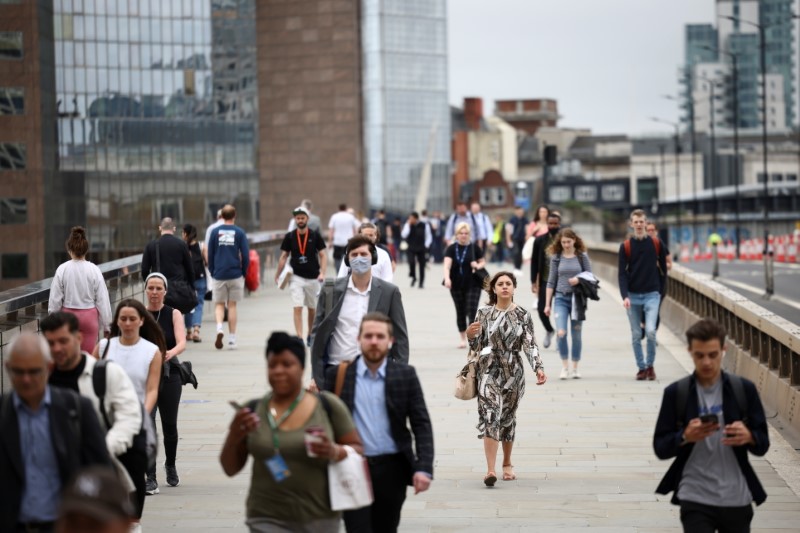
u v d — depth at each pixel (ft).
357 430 67.46
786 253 585.22
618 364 169.17
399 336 93.50
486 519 89.04
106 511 34.50
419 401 67.82
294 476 58.44
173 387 97.81
